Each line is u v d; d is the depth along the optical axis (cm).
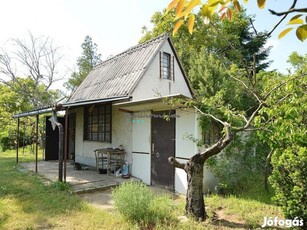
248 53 1786
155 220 462
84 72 2905
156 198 542
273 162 452
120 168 900
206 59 1162
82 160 1173
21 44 2155
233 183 702
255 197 615
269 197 607
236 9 133
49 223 472
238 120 672
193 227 438
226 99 841
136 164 859
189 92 1205
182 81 1190
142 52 1109
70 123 1413
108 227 451
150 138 809
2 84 2367
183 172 687
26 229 446
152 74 1020
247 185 693
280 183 439
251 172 750
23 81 2308
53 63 2272
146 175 813
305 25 110
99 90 1115
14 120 1936
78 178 837
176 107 704
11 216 503
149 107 794
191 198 489
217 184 700
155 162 790
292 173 421
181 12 110
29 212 526
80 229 445
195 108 615
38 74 2219
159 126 784
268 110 401
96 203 613
